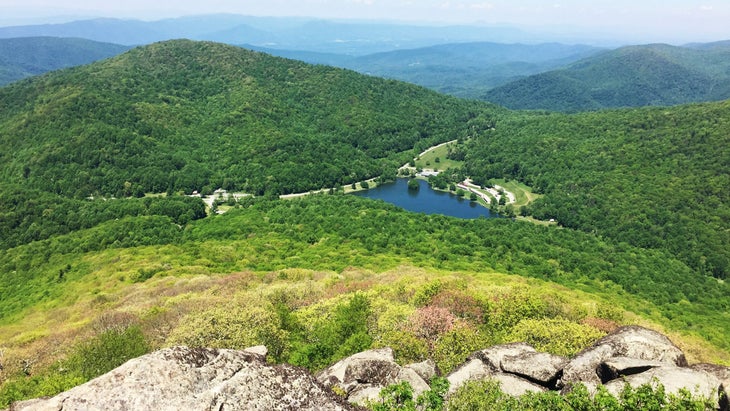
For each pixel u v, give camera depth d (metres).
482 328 35.06
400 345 29.95
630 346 22.75
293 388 13.14
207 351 13.78
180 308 50.62
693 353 43.72
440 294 41.22
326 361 30.78
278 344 32.84
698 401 15.66
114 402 11.41
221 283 72.44
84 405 11.33
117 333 38.25
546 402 17.86
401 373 22.06
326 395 13.48
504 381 21.52
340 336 33.47
